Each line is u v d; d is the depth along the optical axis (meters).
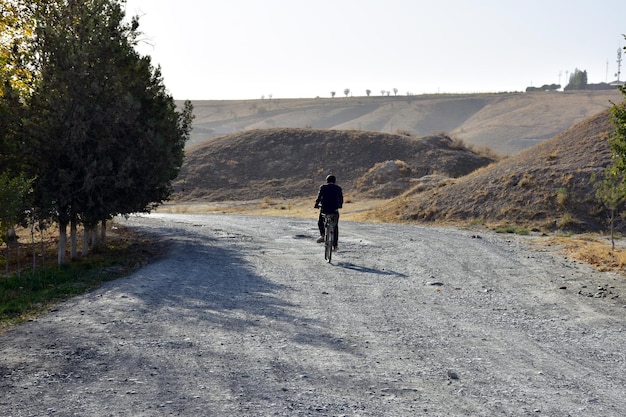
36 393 5.45
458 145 75.31
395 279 12.81
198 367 6.30
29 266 17.73
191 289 11.41
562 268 14.28
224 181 69.50
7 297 11.39
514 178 32.47
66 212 16.50
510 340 7.73
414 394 5.54
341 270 14.10
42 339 7.54
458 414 5.03
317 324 8.52
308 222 30.94
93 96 16.58
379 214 36.41
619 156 12.95
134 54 19.48
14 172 15.59
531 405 5.28
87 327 8.20
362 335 7.89
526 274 13.44
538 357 6.91
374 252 17.58
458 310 9.69
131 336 7.66
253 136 81.19
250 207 54.78
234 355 6.80
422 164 66.94
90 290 11.80
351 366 6.43
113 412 4.96
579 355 7.02
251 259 16.17
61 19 16.97
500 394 5.57
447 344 7.48
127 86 18.14
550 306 10.04
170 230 26.48
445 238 21.84
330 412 5.02
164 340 7.46
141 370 6.18
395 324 8.61
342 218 39.59
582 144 34.16
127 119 16.88
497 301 10.48
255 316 9.00
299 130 81.62
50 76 16.09
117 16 17.27
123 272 14.61
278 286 11.84
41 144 15.81
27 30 19.42
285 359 6.65
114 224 28.53
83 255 18.72
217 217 36.41
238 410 5.04
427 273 13.62
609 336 7.98
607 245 20.64
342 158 71.62
